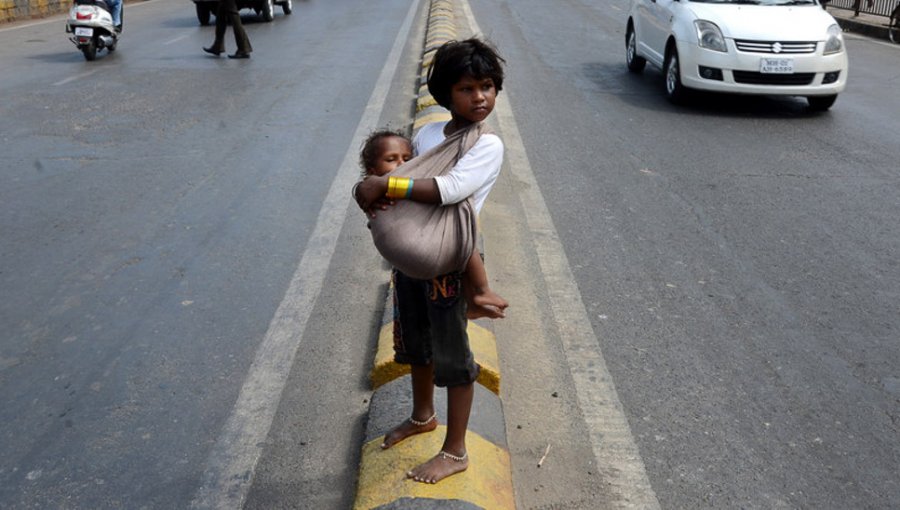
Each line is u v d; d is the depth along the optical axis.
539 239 5.81
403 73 11.90
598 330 4.53
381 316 4.68
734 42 9.73
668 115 9.71
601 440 3.59
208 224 6.09
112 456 3.52
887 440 3.61
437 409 3.42
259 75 11.89
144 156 7.84
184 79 11.70
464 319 2.74
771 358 4.26
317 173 7.27
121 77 11.95
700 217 6.26
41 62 13.62
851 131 9.05
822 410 3.82
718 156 7.95
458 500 2.88
